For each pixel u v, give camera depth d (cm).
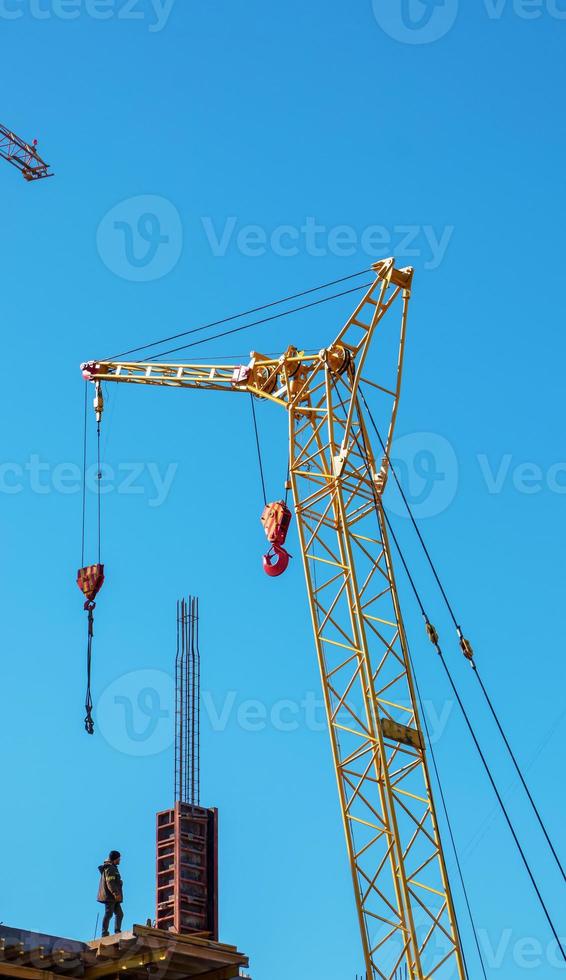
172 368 7006
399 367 6425
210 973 4656
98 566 6166
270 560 6134
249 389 6662
